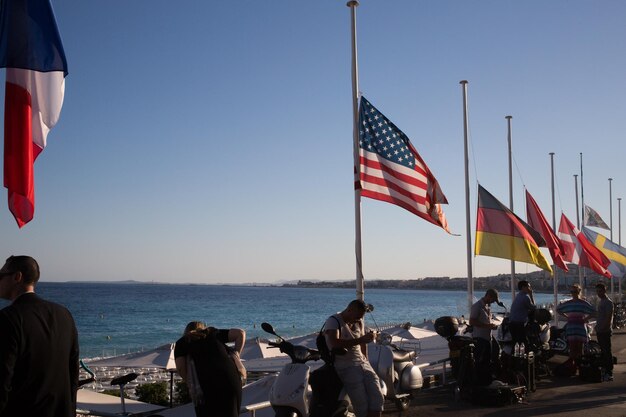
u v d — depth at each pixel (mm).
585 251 26484
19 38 6547
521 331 12891
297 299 189875
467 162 18406
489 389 10664
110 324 78875
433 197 11820
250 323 85125
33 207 6438
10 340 4117
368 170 11156
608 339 13938
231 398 5766
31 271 4508
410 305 158500
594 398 11539
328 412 7320
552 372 14648
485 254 16641
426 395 11578
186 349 5828
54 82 6664
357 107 11352
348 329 7531
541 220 20812
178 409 7984
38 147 6613
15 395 4168
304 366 7094
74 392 4641
